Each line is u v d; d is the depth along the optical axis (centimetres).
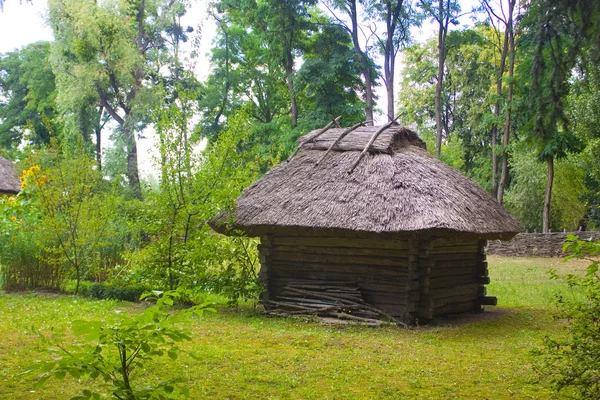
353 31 3117
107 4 2706
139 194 2695
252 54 3772
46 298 1230
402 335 951
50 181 1313
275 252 1180
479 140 4175
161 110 1184
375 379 670
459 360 777
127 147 2877
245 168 1249
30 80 3750
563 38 734
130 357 377
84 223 1314
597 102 2592
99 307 1112
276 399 590
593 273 477
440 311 1139
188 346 806
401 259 1062
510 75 3033
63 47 2748
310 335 910
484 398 609
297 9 3138
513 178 3712
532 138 758
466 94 4156
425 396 614
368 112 3080
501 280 1838
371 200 1039
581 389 486
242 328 963
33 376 630
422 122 4588
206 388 614
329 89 3039
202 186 1157
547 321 1123
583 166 3141
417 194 1021
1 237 1358
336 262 1122
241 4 3303
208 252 1148
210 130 3472
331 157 1191
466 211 1044
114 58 2733
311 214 1055
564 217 3350
